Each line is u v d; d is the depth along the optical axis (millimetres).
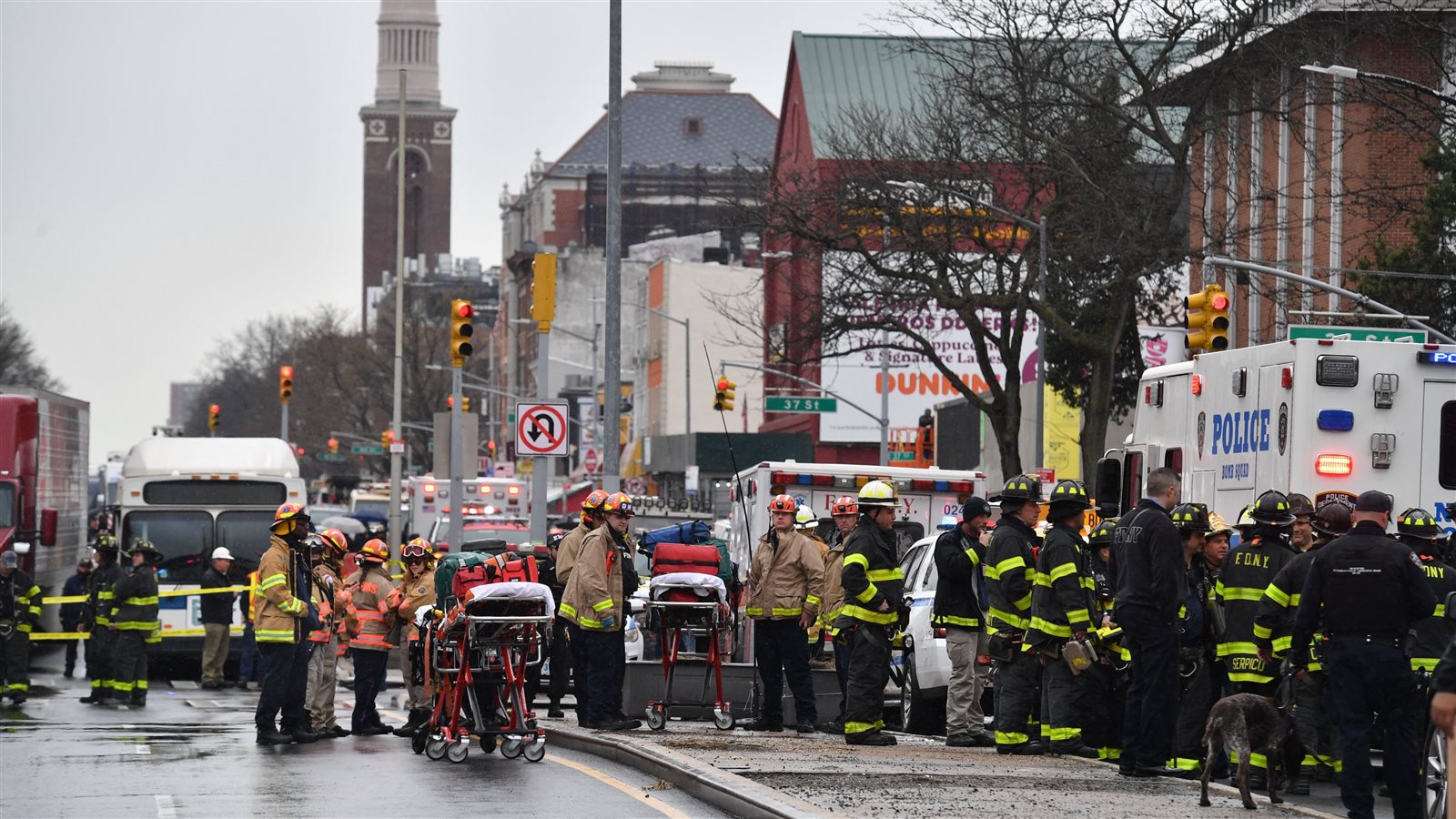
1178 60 129875
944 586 49719
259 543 94438
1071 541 44000
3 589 73812
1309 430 52531
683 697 55344
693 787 39969
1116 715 45469
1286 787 42625
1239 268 88062
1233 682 42312
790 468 69000
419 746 51219
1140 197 118688
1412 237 121688
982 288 131125
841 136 174625
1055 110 121812
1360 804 35219
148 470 94188
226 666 97625
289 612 54094
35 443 100250
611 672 52594
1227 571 42344
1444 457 52844
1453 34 110125
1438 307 105875
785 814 33438
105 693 74375
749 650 65812
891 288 130500
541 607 48188
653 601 53031
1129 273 117562
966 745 49719
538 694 78188
